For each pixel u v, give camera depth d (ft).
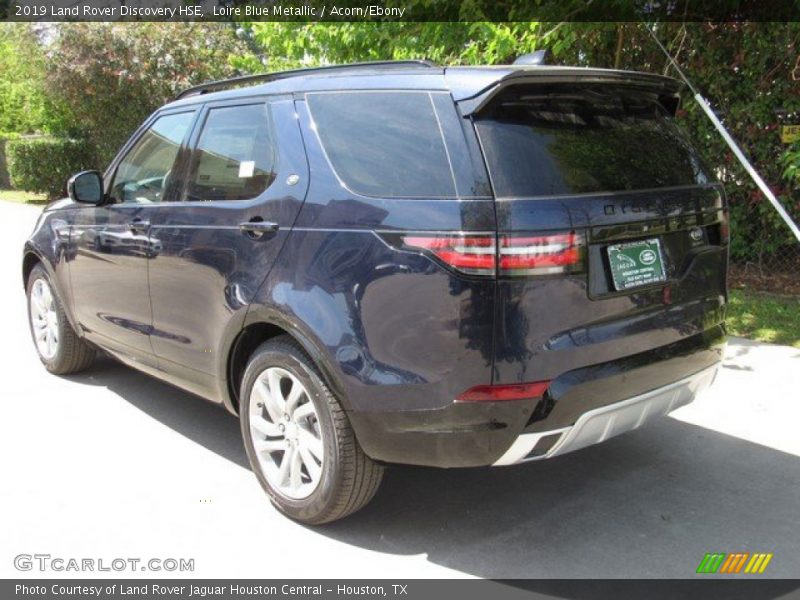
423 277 9.68
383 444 10.30
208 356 12.91
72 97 53.52
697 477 13.16
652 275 10.66
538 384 9.59
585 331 9.90
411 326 9.82
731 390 16.97
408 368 9.91
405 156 10.27
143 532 11.51
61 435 15.07
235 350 12.34
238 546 11.14
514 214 9.40
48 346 18.74
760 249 25.73
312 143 11.41
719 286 12.03
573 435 10.05
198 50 51.26
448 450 9.94
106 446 14.55
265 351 11.59
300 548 11.09
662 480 13.07
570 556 10.85
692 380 11.45
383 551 11.01
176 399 17.07
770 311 22.63
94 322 16.33
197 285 12.80
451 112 9.98
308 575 10.44
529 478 13.23
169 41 50.75
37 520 11.85
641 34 25.13
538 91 10.30
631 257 10.36
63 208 17.54
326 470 10.88
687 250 11.36
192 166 13.64
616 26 23.97
